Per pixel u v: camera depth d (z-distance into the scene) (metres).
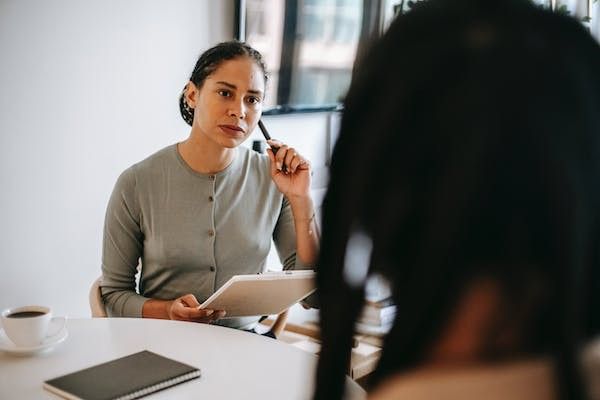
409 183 0.40
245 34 2.70
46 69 2.12
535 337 0.42
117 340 1.46
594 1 3.95
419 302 0.40
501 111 0.39
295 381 1.26
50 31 2.12
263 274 1.55
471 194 0.38
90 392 1.15
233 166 1.94
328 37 3.03
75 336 1.48
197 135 1.88
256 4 2.71
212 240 1.88
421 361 0.43
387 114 0.41
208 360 1.35
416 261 0.40
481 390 0.42
